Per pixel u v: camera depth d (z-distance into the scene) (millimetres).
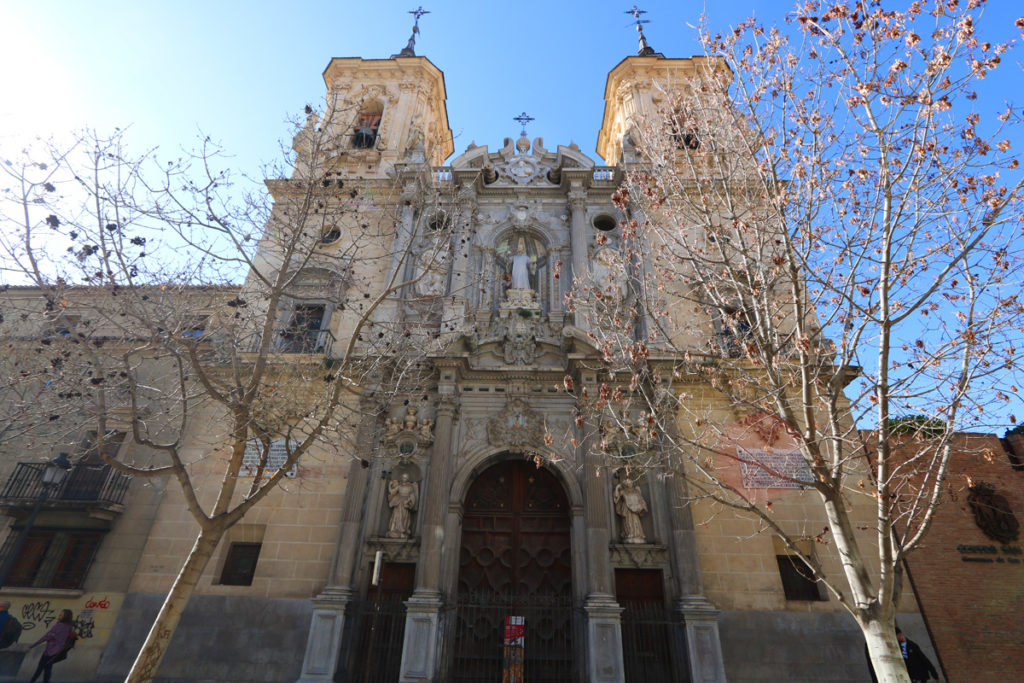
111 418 18781
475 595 16016
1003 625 14789
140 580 16250
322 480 17656
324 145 15914
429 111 30328
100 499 17844
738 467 17031
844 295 9352
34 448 19156
